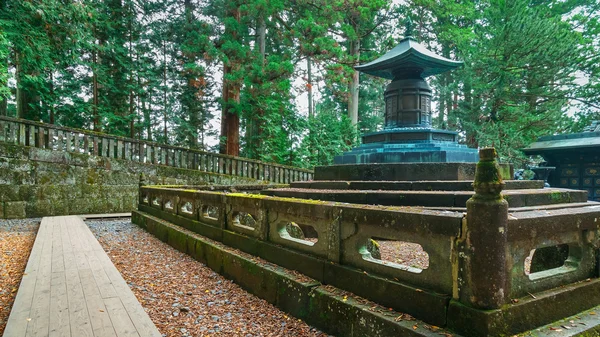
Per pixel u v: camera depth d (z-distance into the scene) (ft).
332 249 10.95
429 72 29.60
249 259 14.11
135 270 16.89
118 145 40.14
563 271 8.99
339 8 56.49
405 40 28.02
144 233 27.27
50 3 31.30
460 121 63.82
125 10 55.83
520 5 55.47
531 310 7.68
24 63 35.12
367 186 21.07
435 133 25.40
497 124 56.70
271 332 10.37
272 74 50.57
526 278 8.07
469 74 58.44
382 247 20.18
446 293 7.97
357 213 10.12
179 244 21.07
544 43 51.90
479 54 56.95
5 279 15.35
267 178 51.47
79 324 9.67
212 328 10.71
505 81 56.18
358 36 64.39
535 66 54.85
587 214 9.39
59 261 16.74
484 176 7.35
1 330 10.28
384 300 9.13
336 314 9.65
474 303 7.27
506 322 7.18
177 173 43.45
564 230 8.84
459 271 7.64
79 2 33.78
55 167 36.24
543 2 72.69
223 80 57.16
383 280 9.21
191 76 60.18
